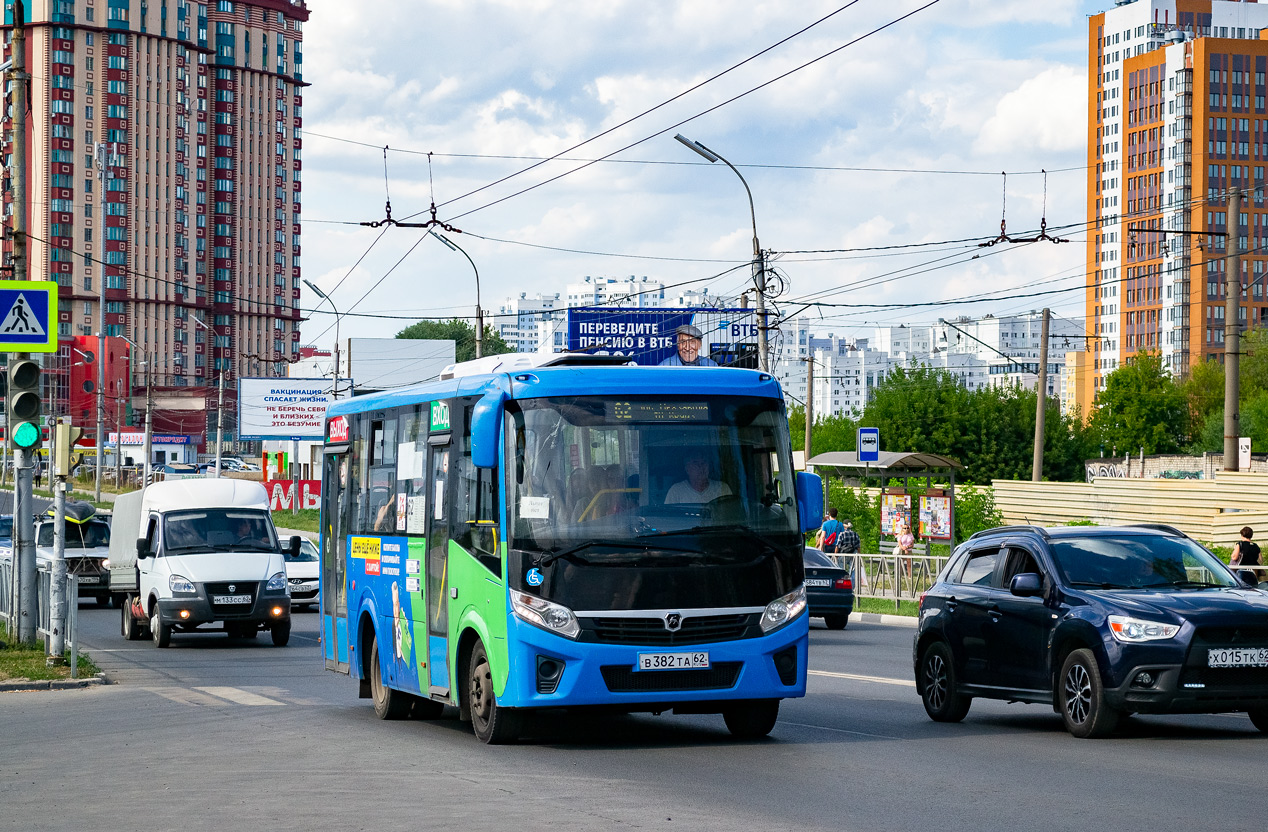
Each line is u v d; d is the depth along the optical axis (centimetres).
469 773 1034
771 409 1202
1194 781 963
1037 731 1272
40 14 15038
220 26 16700
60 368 14375
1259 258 17250
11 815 898
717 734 1266
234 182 16738
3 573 2194
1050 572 1262
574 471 1139
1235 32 19462
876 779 988
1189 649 1135
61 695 1666
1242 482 3981
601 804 892
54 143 15025
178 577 2438
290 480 6894
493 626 1153
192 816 879
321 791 961
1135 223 18262
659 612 1119
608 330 5809
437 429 1310
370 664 1504
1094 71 19725
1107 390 11575
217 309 16575
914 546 3734
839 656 2128
